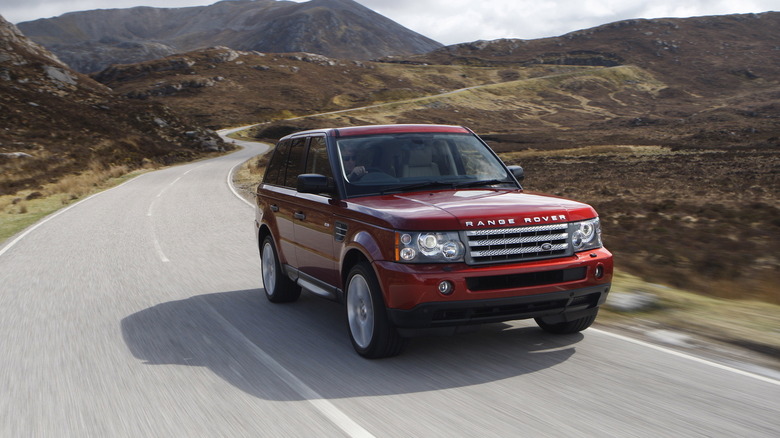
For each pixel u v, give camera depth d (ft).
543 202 16.96
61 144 172.55
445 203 16.70
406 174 19.22
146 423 13.41
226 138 340.18
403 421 12.87
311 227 20.17
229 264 33.83
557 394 14.06
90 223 55.26
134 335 20.62
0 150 153.17
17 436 13.07
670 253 35.32
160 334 20.63
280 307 24.08
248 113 464.24
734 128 291.79
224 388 15.33
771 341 17.39
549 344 18.03
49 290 28.66
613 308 21.89
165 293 27.14
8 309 25.29
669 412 12.86
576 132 366.43
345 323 21.43
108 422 13.57
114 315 23.49
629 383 14.64
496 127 449.48
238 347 18.85
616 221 53.01
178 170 141.90
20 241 46.44
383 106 495.82
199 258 35.88
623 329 19.61
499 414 13.04
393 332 16.46
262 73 582.35
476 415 13.03
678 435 11.73
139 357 18.19
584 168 137.08
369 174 19.07
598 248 17.02
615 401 13.53
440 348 17.98
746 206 61.36
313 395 14.62
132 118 223.71
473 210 15.90
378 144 19.85
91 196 86.99
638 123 414.21
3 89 210.59
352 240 17.22
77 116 205.36
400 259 15.48
